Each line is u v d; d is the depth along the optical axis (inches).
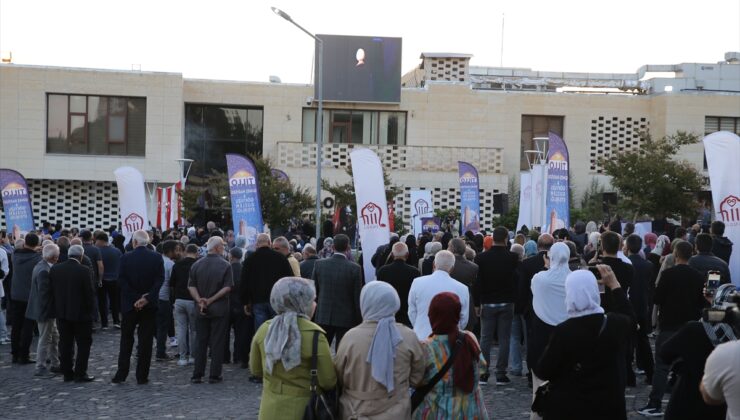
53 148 1455.5
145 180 1456.7
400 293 454.6
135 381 489.1
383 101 1487.5
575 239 717.3
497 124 1524.4
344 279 460.1
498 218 1360.7
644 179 1192.8
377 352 234.8
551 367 245.4
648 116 1535.4
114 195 1480.1
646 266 458.3
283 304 240.5
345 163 1475.1
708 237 429.7
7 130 1432.1
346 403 238.2
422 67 1640.0
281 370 238.5
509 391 451.2
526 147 1541.6
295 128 1497.3
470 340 252.2
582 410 243.0
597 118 1534.2
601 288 339.9
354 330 241.4
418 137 1514.5
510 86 1712.6
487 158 1497.3
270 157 1434.5
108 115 1461.6
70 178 1446.9
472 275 459.2
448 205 1492.4
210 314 476.7
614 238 378.6
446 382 246.7
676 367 247.6
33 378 498.0
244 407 419.2
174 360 566.3
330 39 1475.1
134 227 837.8
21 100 1433.3
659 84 1647.4
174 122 1456.7
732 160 509.7
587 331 243.0
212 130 1510.8
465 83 1520.7
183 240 713.0
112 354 585.3
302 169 1461.6
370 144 1502.2
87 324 486.3
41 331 503.2
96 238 698.2
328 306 460.1
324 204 1288.1
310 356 237.5
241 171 749.9
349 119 1519.4
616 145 1535.4
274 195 1159.6
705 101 1496.1
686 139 1257.4
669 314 381.7
